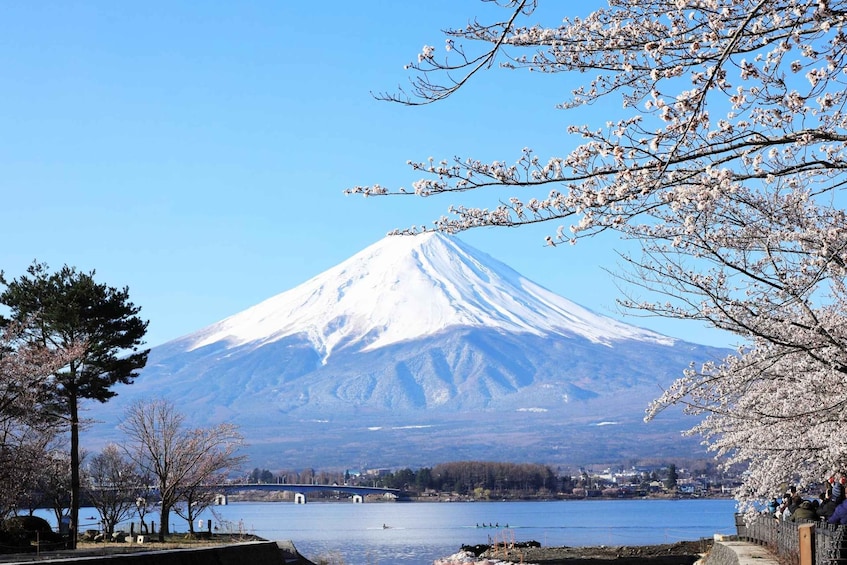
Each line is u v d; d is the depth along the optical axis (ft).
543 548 185.47
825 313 53.47
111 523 193.98
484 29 34.17
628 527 375.66
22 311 147.95
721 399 59.77
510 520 459.73
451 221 36.24
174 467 181.27
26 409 122.72
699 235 45.68
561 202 34.32
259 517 540.11
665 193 34.53
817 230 44.21
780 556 74.38
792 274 47.21
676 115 30.45
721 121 33.19
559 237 35.17
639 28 33.24
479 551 194.49
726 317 49.73
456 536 320.91
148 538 164.55
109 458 205.57
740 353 59.11
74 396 146.72
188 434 185.57
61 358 134.82
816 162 33.22
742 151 32.53
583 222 34.37
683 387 59.72
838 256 43.04
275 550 68.44
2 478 120.67
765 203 45.85
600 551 170.91
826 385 57.00
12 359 125.39
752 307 49.42
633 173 32.48
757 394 61.67
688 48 32.01
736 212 46.47
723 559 90.99
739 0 31.19
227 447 189.57
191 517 183.11
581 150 32.91
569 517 499.51
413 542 284.61
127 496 196.44
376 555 228.22
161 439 187.21
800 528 42.06
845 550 51.01
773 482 72.13
